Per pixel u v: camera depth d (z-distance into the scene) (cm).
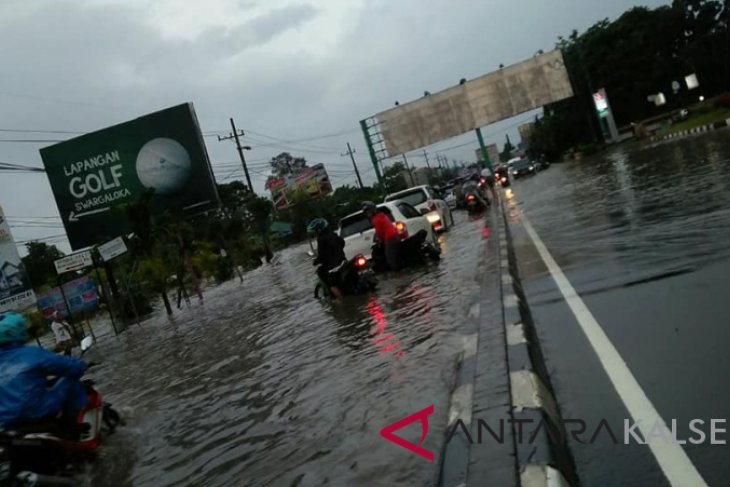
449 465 324
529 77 4066
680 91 6556
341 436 442
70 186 3034
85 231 3044
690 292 579
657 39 6519
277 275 2739
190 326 1590
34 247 5125
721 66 6312
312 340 827
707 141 2723
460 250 1379
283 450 448
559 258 944
